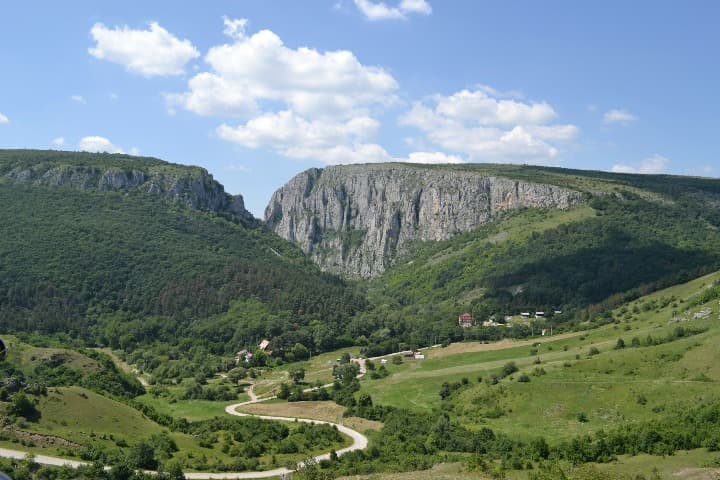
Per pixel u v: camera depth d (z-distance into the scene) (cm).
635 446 10469
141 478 9631
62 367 17500
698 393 13212
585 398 14575
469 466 10375
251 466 11488
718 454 9331
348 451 13050
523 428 13862
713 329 17462
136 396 19238
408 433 14575
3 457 9569
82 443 10962
